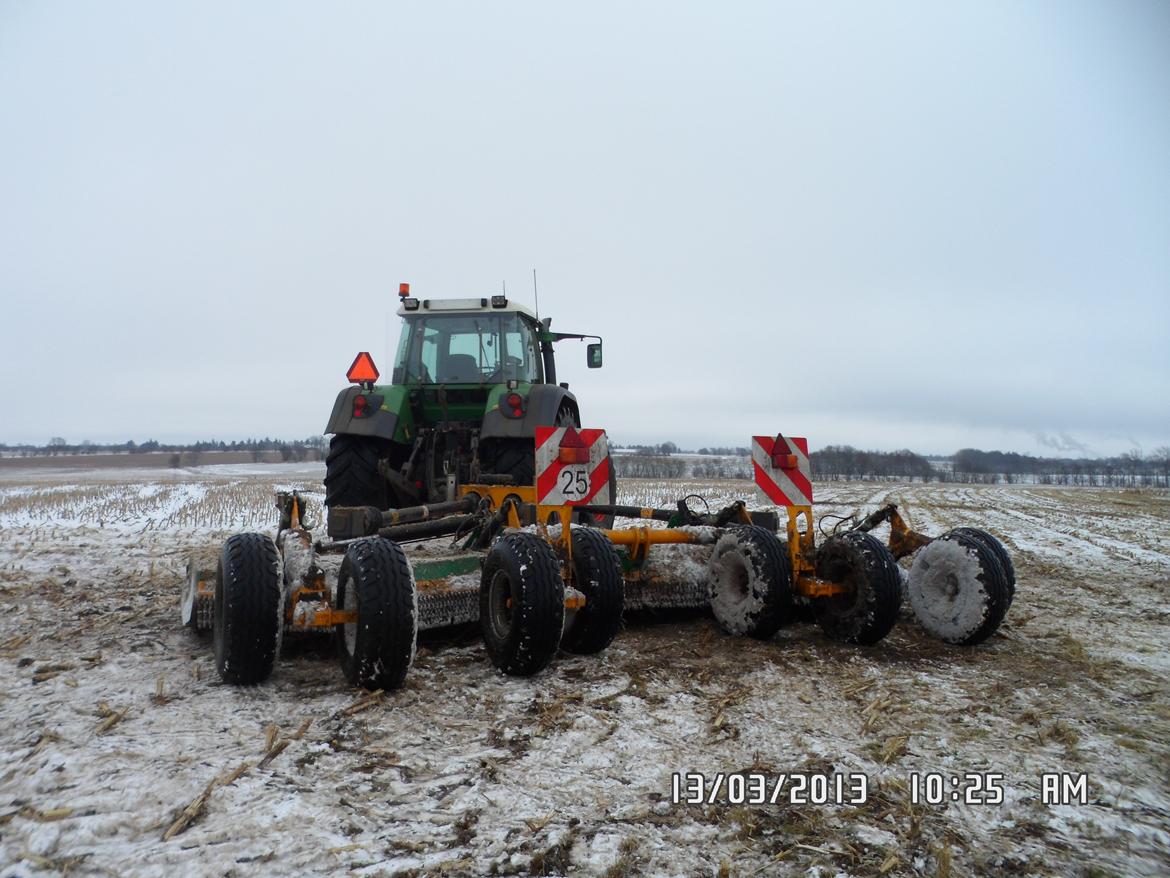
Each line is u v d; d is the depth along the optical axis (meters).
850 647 4.57
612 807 2.57
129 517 14.58
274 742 2.98
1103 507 22.86
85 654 4.41
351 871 2.15
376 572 3.51
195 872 2.12
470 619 4.44
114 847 2.24
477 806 2.54
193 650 4.52
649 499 19.12
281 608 3.68
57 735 3.08
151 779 2.66
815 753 3.04
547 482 4.14
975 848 2.38
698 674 3.99
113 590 6.48
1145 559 9.38
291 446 73.75
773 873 2.22
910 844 2.39
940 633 4.68
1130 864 2.31
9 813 2.43
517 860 2.23
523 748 3.03
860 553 4.48
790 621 5.24
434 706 3.47
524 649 3.67
